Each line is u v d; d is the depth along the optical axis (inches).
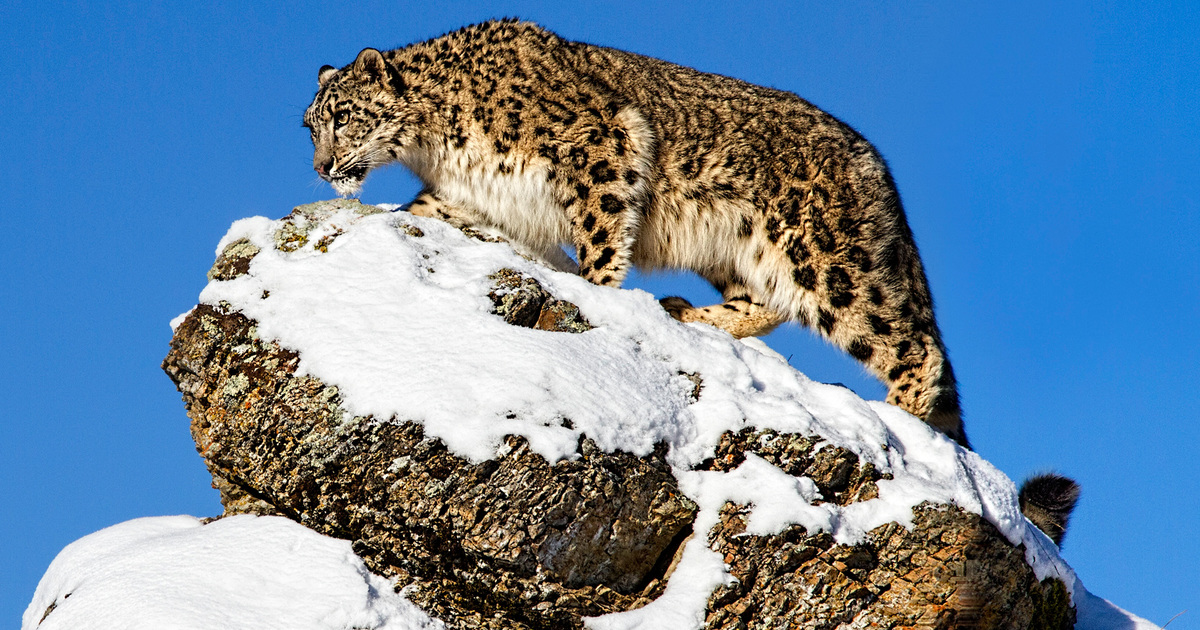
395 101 868.6
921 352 813.2
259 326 663.1
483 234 856.9
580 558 571.8
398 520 577.3
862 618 583.8
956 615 590.2
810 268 826.2
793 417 641.0
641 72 873.5
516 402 593.0
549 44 876.0
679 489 605.3
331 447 601.3
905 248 832.3
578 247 837.8
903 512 606.2
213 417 651.5
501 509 565.9
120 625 528.7
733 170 838.5
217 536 592.1
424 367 616.4
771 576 586.2
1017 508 647.1
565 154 830.5
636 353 667.4
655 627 561.3
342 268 693.3
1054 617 648.4
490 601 568.1
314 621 537.3
